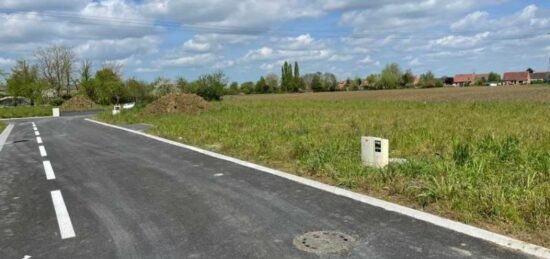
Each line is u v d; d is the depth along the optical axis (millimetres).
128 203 6684
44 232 5480
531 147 9375
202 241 4918
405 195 6387
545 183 6301
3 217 6246
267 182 7680
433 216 5422
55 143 15992
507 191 5875
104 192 7500
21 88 67125
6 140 18531
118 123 26188
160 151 12336
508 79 141875
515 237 4613
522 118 18266
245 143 12211
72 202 6902
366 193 6672
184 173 8867
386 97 59438
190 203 6516
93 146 14406
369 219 5426
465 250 4344
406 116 21328
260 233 5086
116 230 5430
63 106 60562
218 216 5812
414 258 4211
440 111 24844
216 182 7863
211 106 34500
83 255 4656
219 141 13789
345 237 4844
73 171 9727
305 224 5336
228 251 4590
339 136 13008
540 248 4293
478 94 57094
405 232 4914
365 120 19391
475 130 13312
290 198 6547
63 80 75438
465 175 6742
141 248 4789
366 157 8234
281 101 51938
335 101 48094
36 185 8375
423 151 10344
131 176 8812
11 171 10141
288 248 4590
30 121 35094
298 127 16438
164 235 5172
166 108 32000
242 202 6438
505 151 8531
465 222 5160
